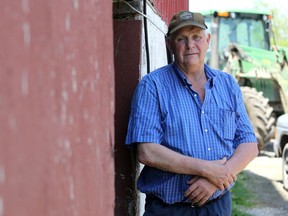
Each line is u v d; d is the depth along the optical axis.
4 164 0.51
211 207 2.16
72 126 0.70
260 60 8.63
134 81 2.44
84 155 0.76
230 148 2.21
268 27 9.20
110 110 0.95
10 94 0.52
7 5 0.53
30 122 0.56
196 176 2.07
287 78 8.55
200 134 2.12
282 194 6.50
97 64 0.84
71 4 0.70
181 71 2.19
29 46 0.57
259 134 7.83
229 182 2.12
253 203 6.14
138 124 2.09
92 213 0.80
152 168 2.17
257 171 7.73
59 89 0.65
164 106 2.12
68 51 0.69
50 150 0.62
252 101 7.93
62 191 0.66
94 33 0.82
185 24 2.15
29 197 0.55
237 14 9.22
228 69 8.72
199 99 2.16
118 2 2.45
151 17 2.92
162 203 2.15
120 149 2.43
